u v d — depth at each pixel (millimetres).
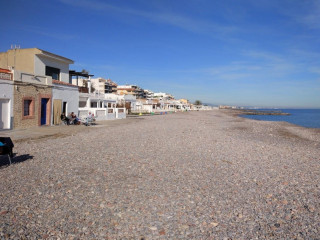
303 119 82250
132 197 6281
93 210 5441
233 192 6969
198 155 12055
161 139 17047
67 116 25531
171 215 5355
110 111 36844
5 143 8492
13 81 17906
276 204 6207
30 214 5098
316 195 6938
